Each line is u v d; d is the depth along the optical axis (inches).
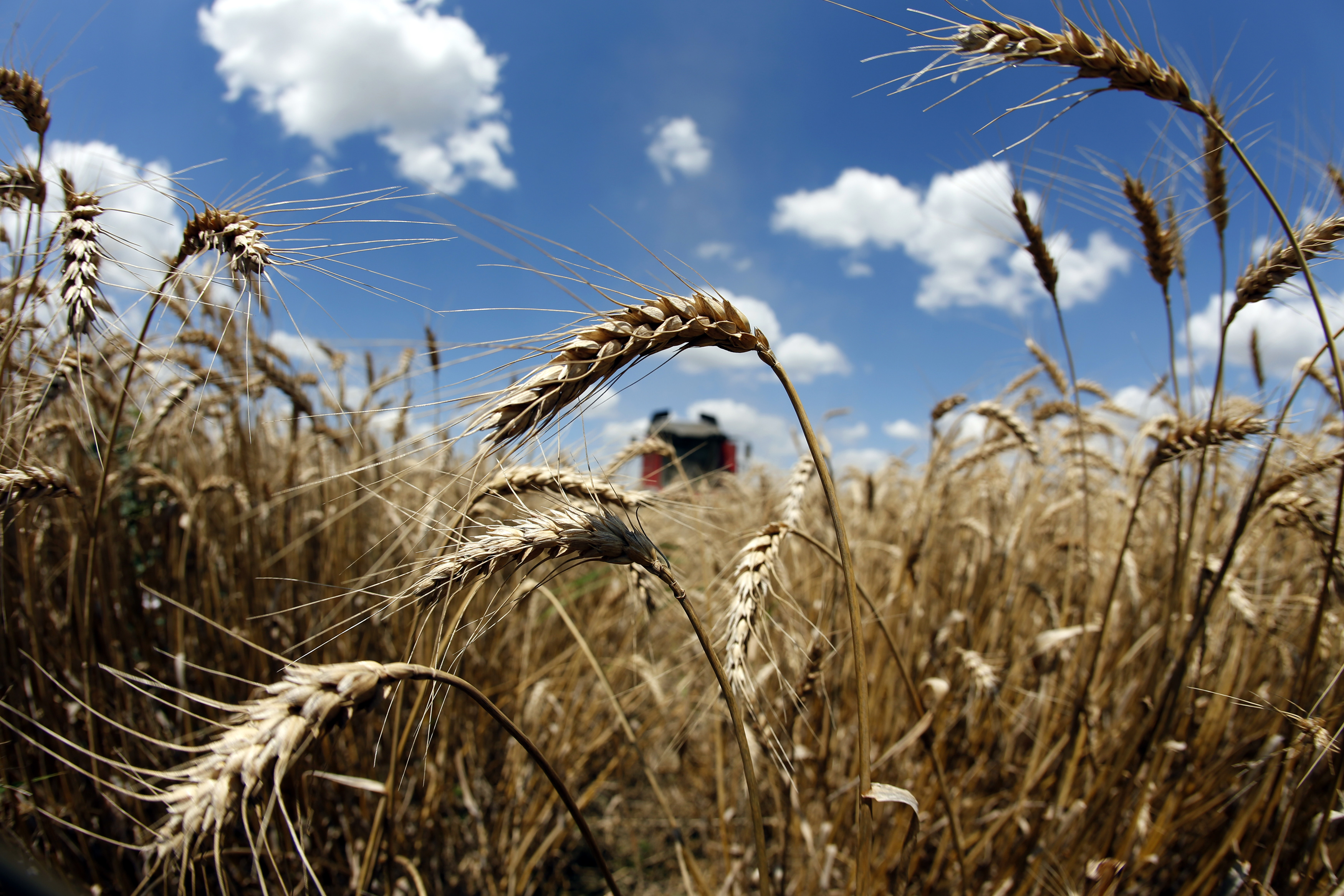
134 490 25.5
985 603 27.4
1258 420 17.0
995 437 32.6
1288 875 17.0
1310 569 25.5
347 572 26.4
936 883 22.2
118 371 21.1
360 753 24.0
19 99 15.5
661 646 30.3
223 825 8.6
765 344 11.6
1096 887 15.1
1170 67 14.9
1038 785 22.8
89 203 14.7
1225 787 20.3
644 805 31.6
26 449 17.2
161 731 21.6
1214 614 23.1
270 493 26.7
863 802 12.8
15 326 15.3
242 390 25.4
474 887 25.5
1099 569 29.0
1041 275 21.3
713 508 17.3
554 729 29.2
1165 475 27.0
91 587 16.7
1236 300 17.0
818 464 12.1
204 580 24.3
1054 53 14.5
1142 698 20.4
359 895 15.7
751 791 12.3
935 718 22.5
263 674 24.1
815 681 18.6
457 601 24.5
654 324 10.9
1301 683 17.0
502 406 10.3
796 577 27.3
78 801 18.0
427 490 20.4
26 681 18.0
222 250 13.9
